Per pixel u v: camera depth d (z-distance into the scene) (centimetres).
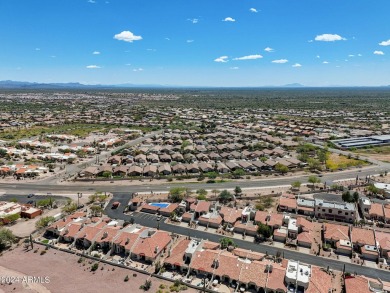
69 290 9044
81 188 17675
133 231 11856
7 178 19288
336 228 12119
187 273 9850
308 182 18400
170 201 15488
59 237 11919
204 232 12675
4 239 11331
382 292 8619
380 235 11450
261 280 9194
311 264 10462
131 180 19150
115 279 9631
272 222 12706
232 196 15700
